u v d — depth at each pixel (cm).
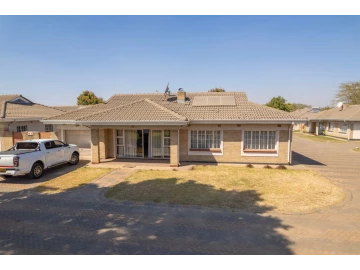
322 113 4206
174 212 726
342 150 2264
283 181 1075
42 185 1015
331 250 523
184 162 1493
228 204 789
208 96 1811
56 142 1322
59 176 1168
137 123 1310
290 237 576
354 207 771
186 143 1505
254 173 1224
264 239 566
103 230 612
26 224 650
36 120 2119
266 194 891
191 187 979
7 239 571
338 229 620
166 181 1070
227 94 1866
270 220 669
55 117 1583
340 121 3456
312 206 773
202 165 1412
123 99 1883
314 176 1178
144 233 595
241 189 952
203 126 1475
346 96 5156
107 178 1125
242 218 682
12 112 1997
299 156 1877
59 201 828
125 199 841
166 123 1291
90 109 1703
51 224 650
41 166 1157
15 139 1795
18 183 1047
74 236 583
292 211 732
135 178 1122
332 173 1259
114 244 544
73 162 1423
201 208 757
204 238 570
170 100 1806
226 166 1390
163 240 561
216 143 1494
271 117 1379
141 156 1630
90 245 540
